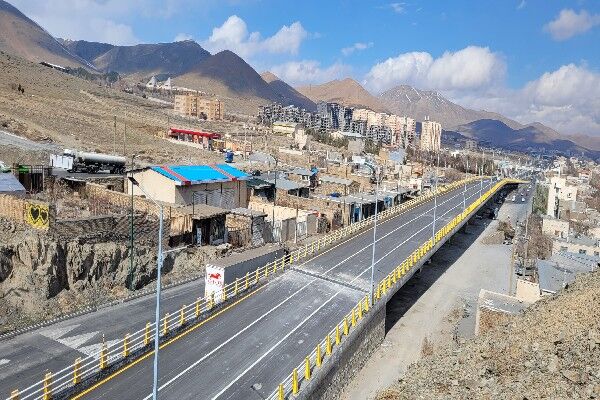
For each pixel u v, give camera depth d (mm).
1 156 66625
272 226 60969
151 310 37188
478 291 62531
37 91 166750
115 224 43594
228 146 146500
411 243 63562
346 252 57125
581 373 24188
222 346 32031
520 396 24391
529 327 30875
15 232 38688
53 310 35938
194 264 47750
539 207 156250
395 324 49188
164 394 26031
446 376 29188
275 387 27531
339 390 33812
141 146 115312
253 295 41312
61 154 70938
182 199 60594
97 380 26781
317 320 37094
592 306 29375
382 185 113875
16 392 23609
